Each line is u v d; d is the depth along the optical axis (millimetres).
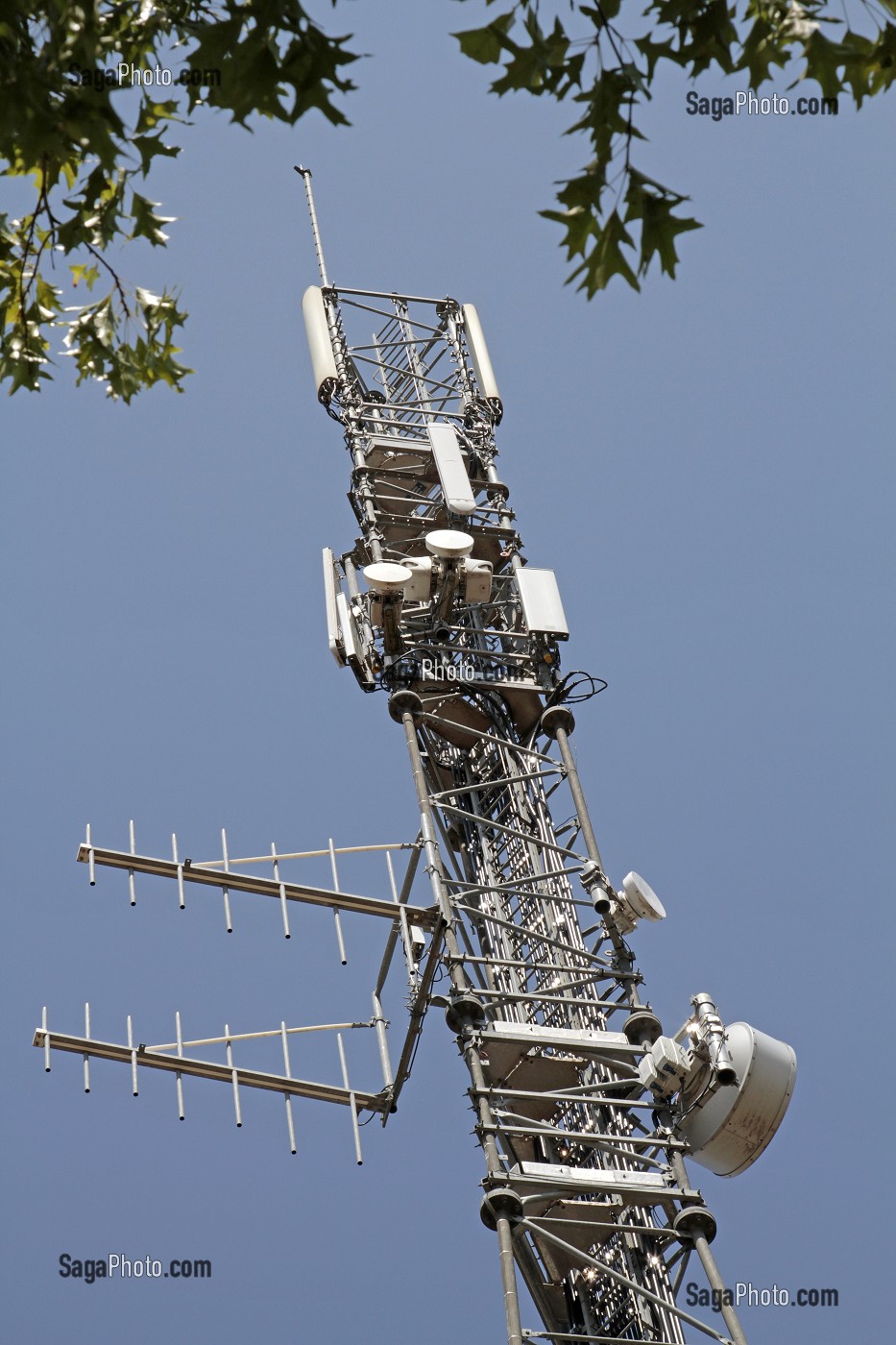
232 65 16344
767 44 16922
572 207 16812
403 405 51750
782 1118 36000
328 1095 41750
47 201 18688
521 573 46250
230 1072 41406
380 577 43406
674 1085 36094
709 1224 33719
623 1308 34750
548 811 42469
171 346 21203
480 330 54656
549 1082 37969
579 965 39844
